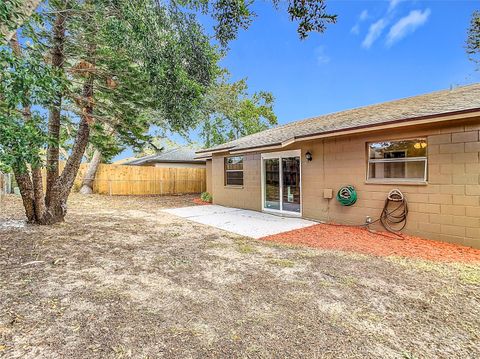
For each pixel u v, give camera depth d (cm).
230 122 2050
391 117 633
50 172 694
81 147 739
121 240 580
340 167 766
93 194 1591
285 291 340
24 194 670
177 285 354
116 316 273
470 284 361
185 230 710
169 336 243
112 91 759
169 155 2297
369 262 452
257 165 1067
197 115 703
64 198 726
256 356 220
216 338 242
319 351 227
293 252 511
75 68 651
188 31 512
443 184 568
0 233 590
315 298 321
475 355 223
